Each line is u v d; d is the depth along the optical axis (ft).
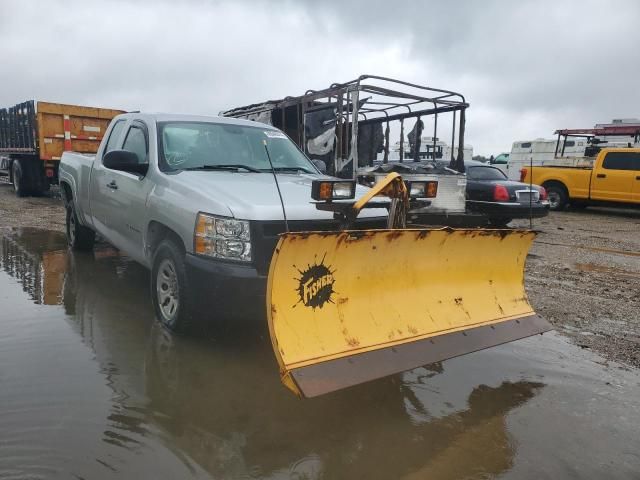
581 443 10.09
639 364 13.85
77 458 8.92
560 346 15.02
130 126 18.90
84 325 15.14
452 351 11.84
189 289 13.51
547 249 31.35
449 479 8.88
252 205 12.87
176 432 9.87
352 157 27.22
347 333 10.78
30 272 20.98
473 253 13.46
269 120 34.63
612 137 71.05
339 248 10.71
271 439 9.80
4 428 9.72
